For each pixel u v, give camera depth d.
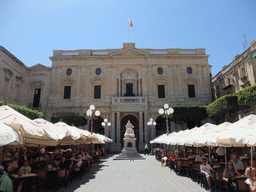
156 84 45.75
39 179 10.77
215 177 10.12
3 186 7.20
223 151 18.86
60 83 45.56
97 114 21.38
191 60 46.66
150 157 30.16
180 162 15.69
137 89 46.53
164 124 46.50
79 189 11.20
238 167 10.96
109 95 44.91
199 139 11.98
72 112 44.03
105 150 37.75
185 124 42.22
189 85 45.84
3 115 8.88
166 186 11.74
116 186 11.85
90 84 45.72
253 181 7.70
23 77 44.94
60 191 10.77
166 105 22.92
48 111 44.16
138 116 44.66
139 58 46.62
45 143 13.61
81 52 47.34
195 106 37.19
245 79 32.22
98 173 16.41
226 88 39.12
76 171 14.10
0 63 36.12
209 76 48.03
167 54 46.91
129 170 17.84
